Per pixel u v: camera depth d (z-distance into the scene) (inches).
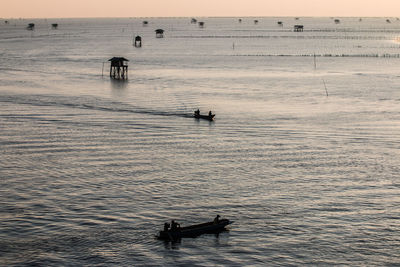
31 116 3225.9
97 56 7662.4
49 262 1485.0
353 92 4308.6
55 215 1765.5
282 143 2679.6
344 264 1499.8
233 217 1777.8
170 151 2509.8
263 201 1905.8
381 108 3604.8
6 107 3496.6
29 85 4532.5
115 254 1539.1
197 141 2701.8
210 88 4493.1
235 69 6063.0
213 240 1631.4
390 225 1722.4
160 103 3722.9
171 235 1615.4
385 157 2447.1
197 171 2217.0
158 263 1498.5
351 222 1740.9
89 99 3841.0
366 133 2891.2
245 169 2252.7
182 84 4726.9
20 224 1694.1
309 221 1747.0
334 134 2869.1
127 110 3459.6
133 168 2242.9
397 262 1509.6
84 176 2133.4
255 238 1641.2
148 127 2994.6
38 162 2305.6
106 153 2455.7
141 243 1604.3
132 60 7121.1
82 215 1771.7
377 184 2086.6
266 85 4717.0
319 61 7091.5
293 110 3528.5
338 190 2016.5
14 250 1542.8
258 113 3422.7
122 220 1743.4
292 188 2033.7
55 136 2753.4
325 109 3567.9
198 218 1768.0
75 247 1567.4
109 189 1998.0
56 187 2007.9
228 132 2903.5
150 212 1807.3
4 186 2009.1
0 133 2800.2
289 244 1604.3
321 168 2277.3
